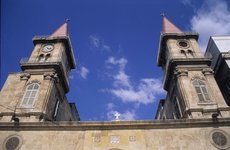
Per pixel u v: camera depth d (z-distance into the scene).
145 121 28.44
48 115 32.19
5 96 32.75
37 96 32.47
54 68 35.84
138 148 26.50
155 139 27.20
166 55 41.69
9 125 28.41
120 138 27.39
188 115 30.14
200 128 27.84
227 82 36.56
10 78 35.25
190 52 38.50
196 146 26.42
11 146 26.98
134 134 27.72
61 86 38.41
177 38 40.88
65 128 28.34
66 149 26.67
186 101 31.28
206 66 35.81
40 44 40.66
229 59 36.78
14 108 31.06
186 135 27.36
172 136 27.39
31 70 35.88
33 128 28.36
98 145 26.86
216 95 31.94
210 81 33.66
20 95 32.59
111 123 28.33
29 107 31.19
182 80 33.75
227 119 28.12
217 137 26.97
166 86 39.94
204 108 30.50
